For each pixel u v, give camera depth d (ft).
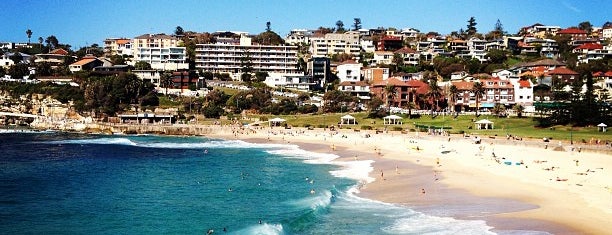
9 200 235.20
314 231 177.06
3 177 296.71
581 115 467.11
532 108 599.16
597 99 511.81
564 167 284.82
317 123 561.84
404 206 208.44
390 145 414.41
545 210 193.47
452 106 634.02
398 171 293.43
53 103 653.30
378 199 222.48
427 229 176.14
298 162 345.92
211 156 385.70
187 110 650.02
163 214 208.85
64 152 414.82
